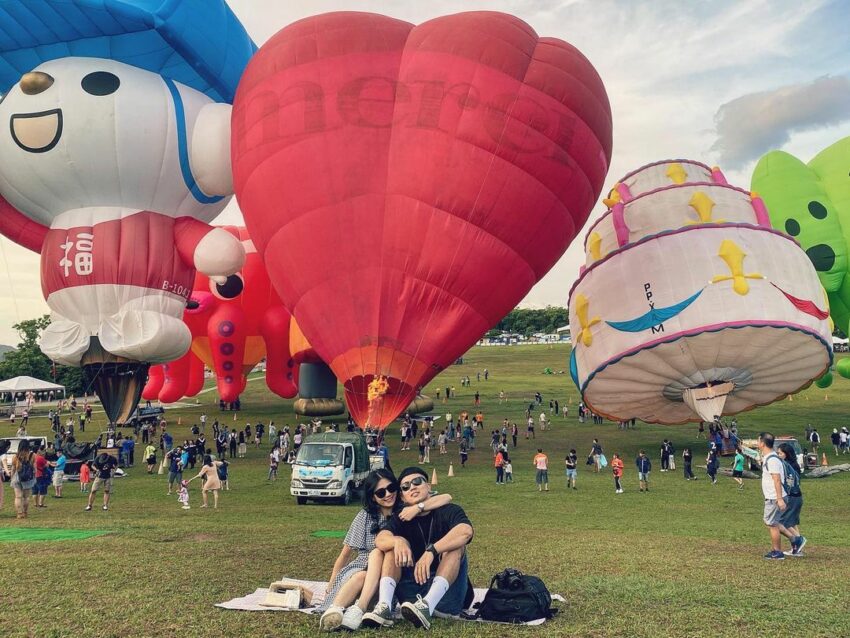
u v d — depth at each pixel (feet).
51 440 130.93
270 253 82.48
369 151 76.89
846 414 164.96
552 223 80.53
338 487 62.23
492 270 78.02
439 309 78.02
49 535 36.91
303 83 78.69
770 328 88.12
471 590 19.72
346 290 77.77
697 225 93.40
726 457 110.52
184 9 90.94
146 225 93.86
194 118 95.30
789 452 31.45
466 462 104.73
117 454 94.94
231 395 148.36
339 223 76.95
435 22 83.35
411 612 17.42
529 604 18.53
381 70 78.84
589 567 27.86
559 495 70.38
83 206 93.61
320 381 152.76
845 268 118.62
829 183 125.08
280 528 42.78
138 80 93.20
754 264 90.84
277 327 148.87
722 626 17.98
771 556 30.32
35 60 93.35
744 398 106.42
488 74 77.41
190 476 88.48
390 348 77.82
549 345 414.62
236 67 99.14
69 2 85.76
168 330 92.63
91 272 91.15
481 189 75.97
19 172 91.25
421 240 76.28
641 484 75.56
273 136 79.00
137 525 43.39
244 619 18.56
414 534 18.83
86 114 88.84
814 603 20.70
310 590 20.38
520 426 151.02
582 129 80.38
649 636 17.02
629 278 93.97
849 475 88.89
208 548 31.65
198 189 97.71
